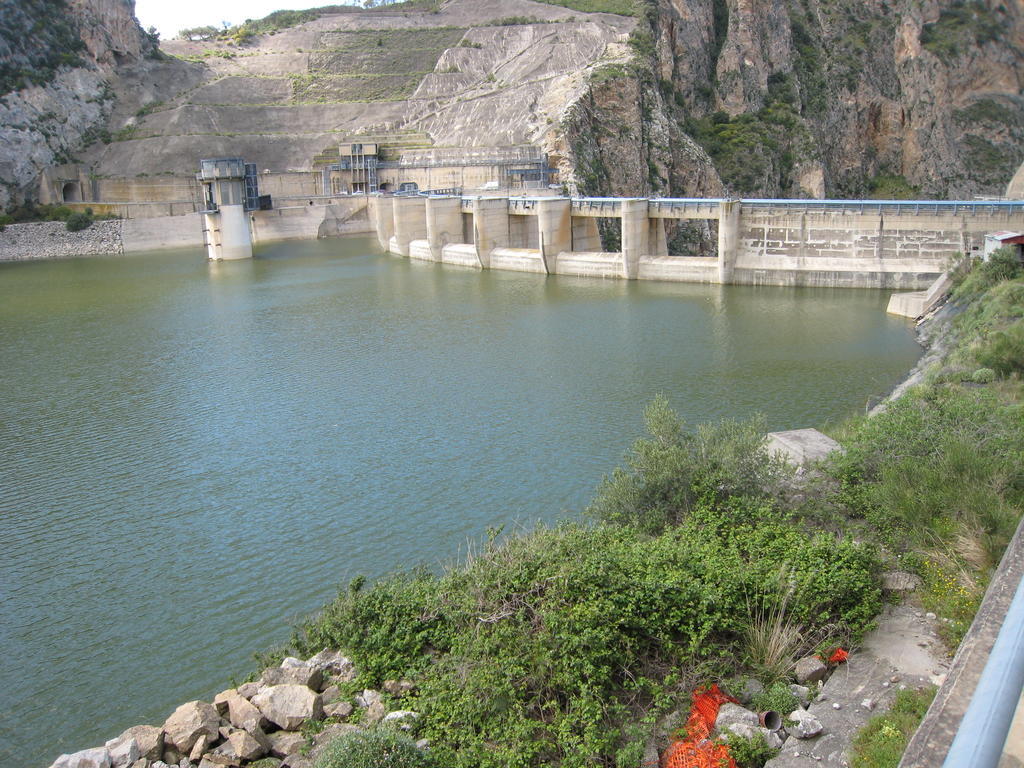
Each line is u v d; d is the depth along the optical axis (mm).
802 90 165375
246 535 34875
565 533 23156
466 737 16594
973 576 20312
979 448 25750
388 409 49312
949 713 11039
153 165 148250
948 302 63188
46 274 107750
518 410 48094
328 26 197125
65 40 158375
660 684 17938
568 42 161875
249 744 17234
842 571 20297
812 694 17562
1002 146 176250
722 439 28312
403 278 96250
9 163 136625
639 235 89000
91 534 35438
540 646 18250
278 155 157625
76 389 55406
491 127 147375
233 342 66812
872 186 170750
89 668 26781
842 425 40375
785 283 82250
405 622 21062
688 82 153750
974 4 188375
